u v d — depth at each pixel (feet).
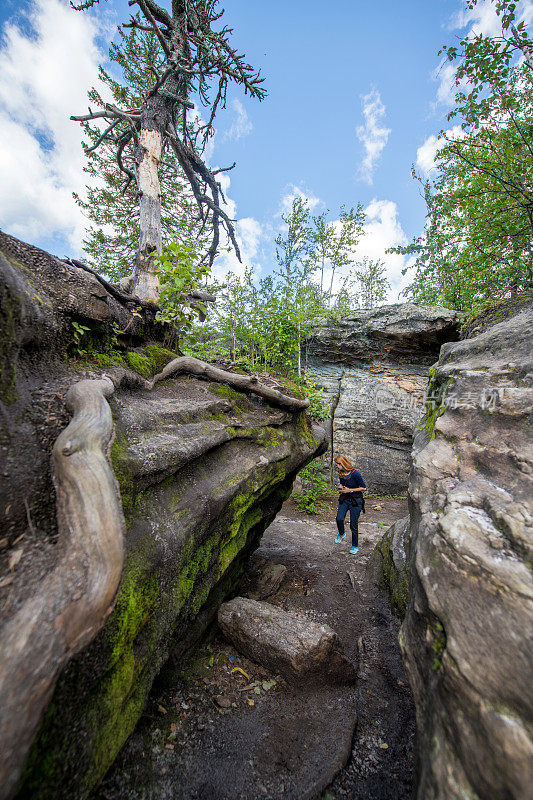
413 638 5.55
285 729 7.65
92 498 4.66
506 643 3.87
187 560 7.68
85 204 35.06
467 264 18.53
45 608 3.69
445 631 4.48
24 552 4.45
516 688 3.47
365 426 36.35
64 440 5.11
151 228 19.52
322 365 40.06
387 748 7.45
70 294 8.24
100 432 5.58
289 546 19.88
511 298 14.66
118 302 11.05
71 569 4.13
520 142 14.19
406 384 35.88
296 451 15.15
